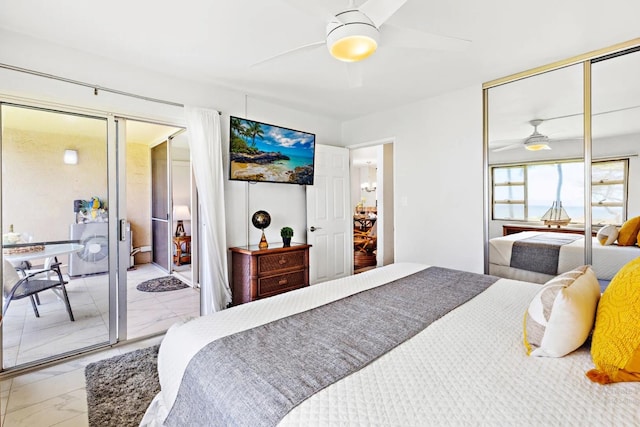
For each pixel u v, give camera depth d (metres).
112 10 1.89
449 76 2.95
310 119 4.12
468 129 3.23
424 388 0.89
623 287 1.02
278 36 2.21
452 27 2.12
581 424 0.74
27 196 2.29
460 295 1.74
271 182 3.50
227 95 3.24
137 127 4.19
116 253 2.63
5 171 2.20
